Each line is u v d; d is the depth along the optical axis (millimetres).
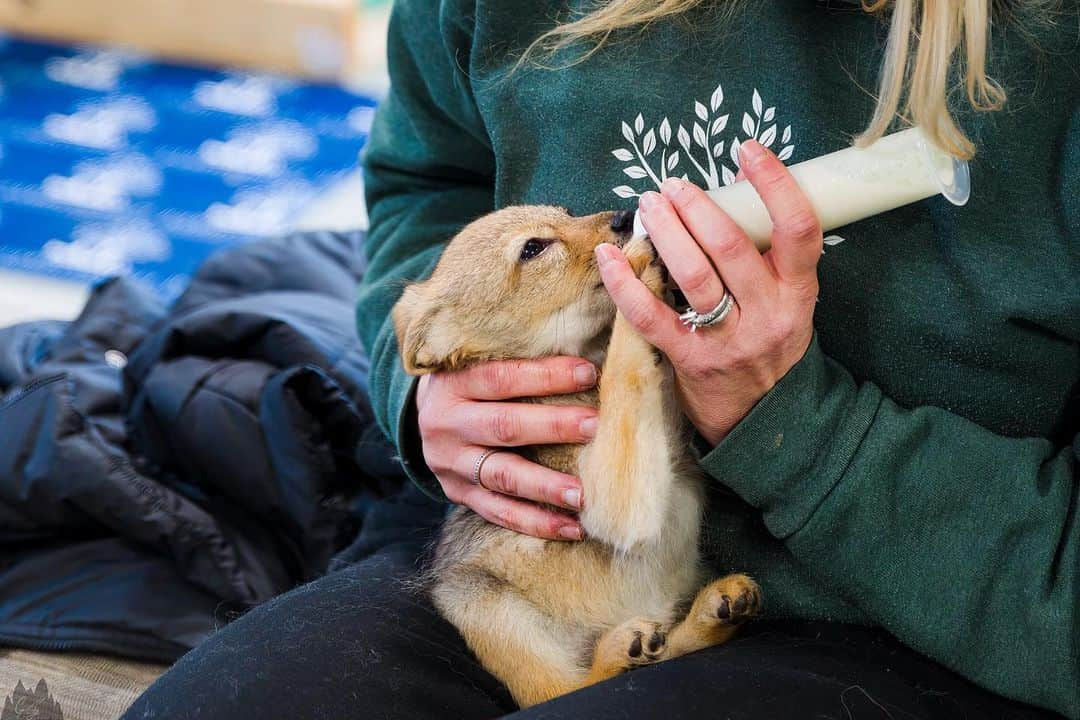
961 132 1301
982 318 1376
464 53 1749
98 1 5582
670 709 1236
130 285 2693
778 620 1502
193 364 2299
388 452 2148
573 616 1567
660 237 1262
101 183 4512
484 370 1553
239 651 1407
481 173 1928
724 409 1366
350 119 5059
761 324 1278
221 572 2107
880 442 1336
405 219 1975
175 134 4902
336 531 2182
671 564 1557
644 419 1436
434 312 1642
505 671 1550
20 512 2131
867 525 1347
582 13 1614
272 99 5234
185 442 2225
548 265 1591
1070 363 1413
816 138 1452
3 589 2094
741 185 1335
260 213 4312
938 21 1216
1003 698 1362
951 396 1435
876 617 1375
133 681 1963
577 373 1514
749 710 1248
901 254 1416
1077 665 1302
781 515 1374
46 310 3725
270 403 2186
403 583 1613
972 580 1333
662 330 1308
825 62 1451
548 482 1487
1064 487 1343
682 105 1521
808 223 1214
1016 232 1371
